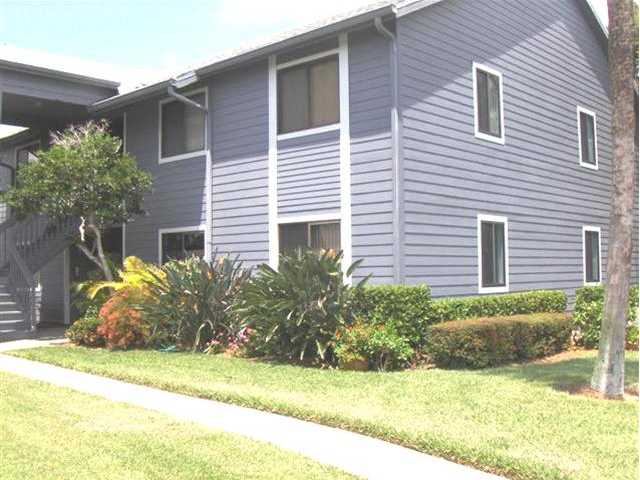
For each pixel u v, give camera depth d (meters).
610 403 7.90
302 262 11.10
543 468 5.51
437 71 12.67
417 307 11.04
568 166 16.77
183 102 15.10
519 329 11.60
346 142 12.44
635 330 13.14
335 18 12.57
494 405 7.76
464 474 5.64
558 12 16.92
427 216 12.16
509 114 14.70
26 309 15.34
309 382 9.24
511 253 14.41
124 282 14.48
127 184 14.57
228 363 11.03
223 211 14.80
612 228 8.48
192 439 6.57
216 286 12.80
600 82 18.75
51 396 8.59
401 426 6.78
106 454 6.07
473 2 13.83
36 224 17.12
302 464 5.82
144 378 9.62
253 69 14.23
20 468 5.67
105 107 16.67
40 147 20.39
